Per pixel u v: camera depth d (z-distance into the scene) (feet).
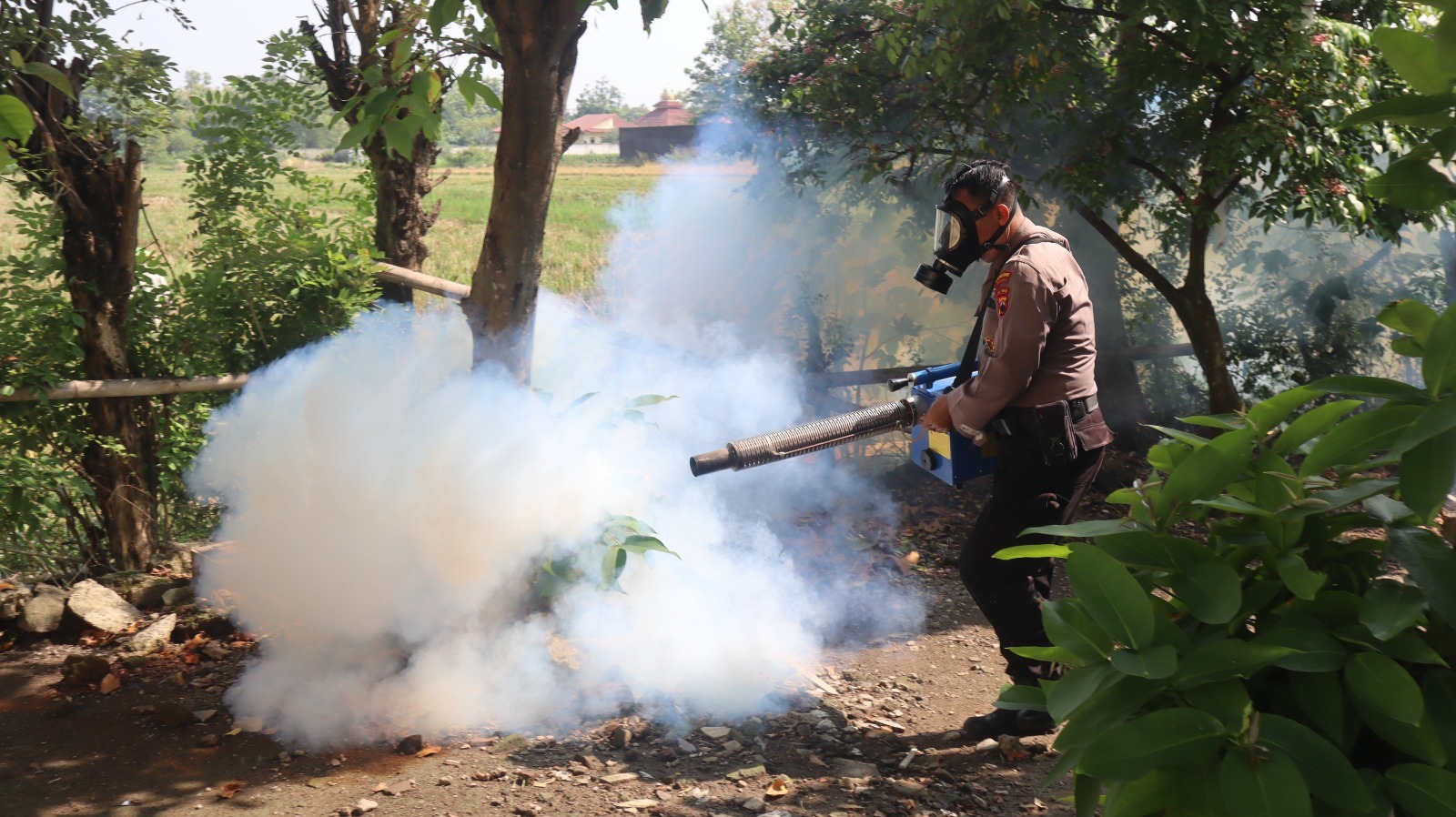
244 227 16.34
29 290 14.14
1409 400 4.22
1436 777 3.89
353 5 16.19
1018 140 20.76
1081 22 18.25
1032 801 9.68
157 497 15.79
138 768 10.33
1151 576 4.72
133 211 14.55
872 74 20.95
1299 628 4.31
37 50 13.85
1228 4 16.49
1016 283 10.24
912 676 12.79
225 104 15.83
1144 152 19.29
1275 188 18.44
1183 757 3.96
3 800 9.68
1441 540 4.31
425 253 17.99
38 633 13.52
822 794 9.81
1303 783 3.78
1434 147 4.16
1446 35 3.92
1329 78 17.20
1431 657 4.04
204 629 13.44
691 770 10.39
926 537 17.94
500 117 11.68
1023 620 10.99
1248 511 4.54
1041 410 10.52
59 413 14.64
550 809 9.53
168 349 15.46
